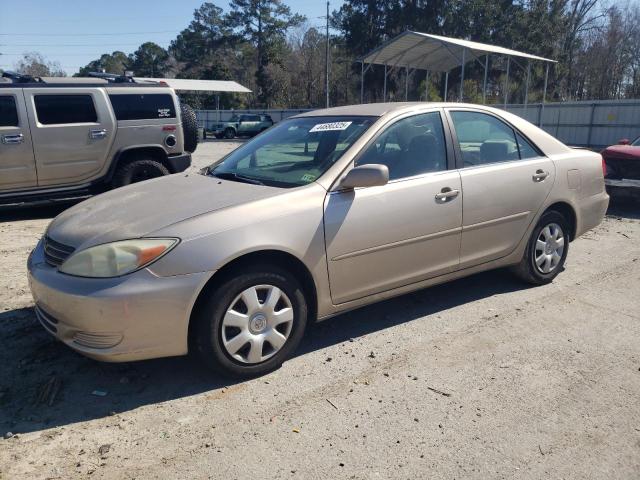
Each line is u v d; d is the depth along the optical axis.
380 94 47.50
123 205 3.73
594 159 5.48
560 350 3.92
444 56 30.84
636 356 3.84
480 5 42.94
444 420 3.08
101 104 8.80
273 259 3.56
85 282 3.12
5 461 2.74
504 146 4.81
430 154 4.29
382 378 3.53
